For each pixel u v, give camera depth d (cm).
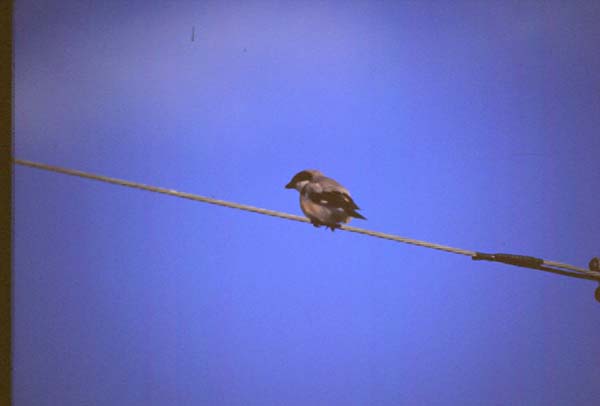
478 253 887
